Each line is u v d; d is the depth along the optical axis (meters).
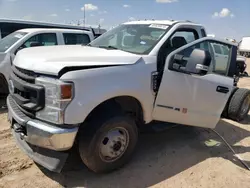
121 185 3.39
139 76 3.54
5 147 4.20
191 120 4.31
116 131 3.49
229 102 5.84
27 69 3.24
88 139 3.26
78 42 9.01
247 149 4.75
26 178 3.41
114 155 3.54
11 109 3.52
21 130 3.29
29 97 3.23
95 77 3.15
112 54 3.61
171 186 3.45
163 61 4.04
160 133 5.05
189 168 3.91
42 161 3.23
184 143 4.72
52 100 3.00
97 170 3.47
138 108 3.80
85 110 3.07
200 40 4.14
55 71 2.97
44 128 3.03
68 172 3.59
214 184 3.56
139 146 4.47
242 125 6.02
